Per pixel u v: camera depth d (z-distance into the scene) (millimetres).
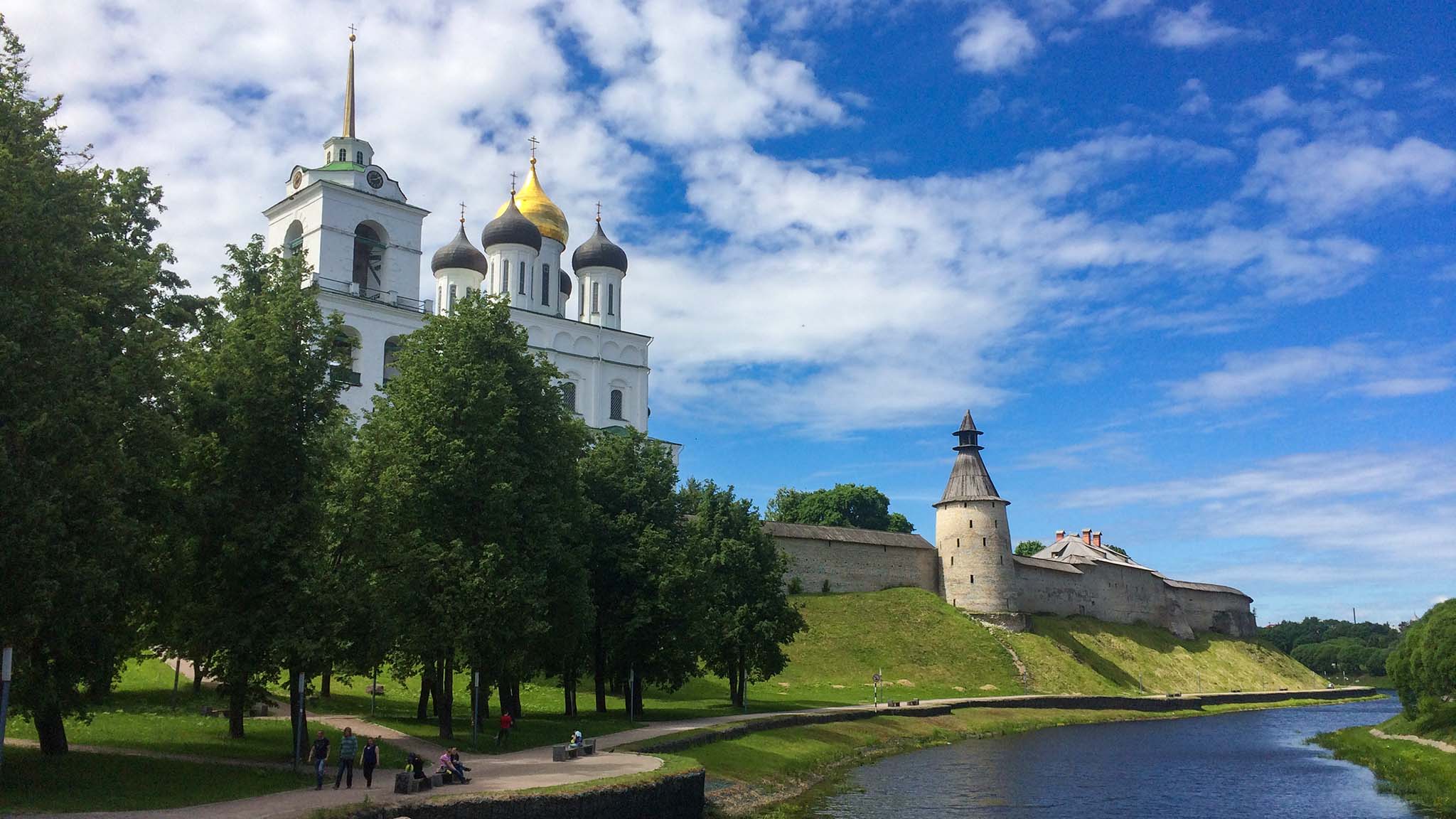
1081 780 48062
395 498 36938
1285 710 101000
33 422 24266
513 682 48906
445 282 88062
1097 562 126188
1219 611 147500
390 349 75750
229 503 31203
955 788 44906
